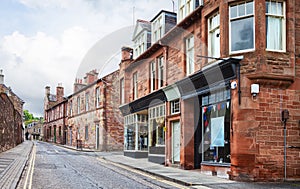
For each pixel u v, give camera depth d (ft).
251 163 28.63
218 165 32.04
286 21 30.76
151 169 36.70
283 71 29.63
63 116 104.37
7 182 24.12
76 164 41.32
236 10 31.60
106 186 24.68
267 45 30.48
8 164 36.76
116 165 42.32
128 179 29.25
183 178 29.48
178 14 43.14
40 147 82.48
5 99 59.62
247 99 29.32
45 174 30.58
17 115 92.79
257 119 29.12
